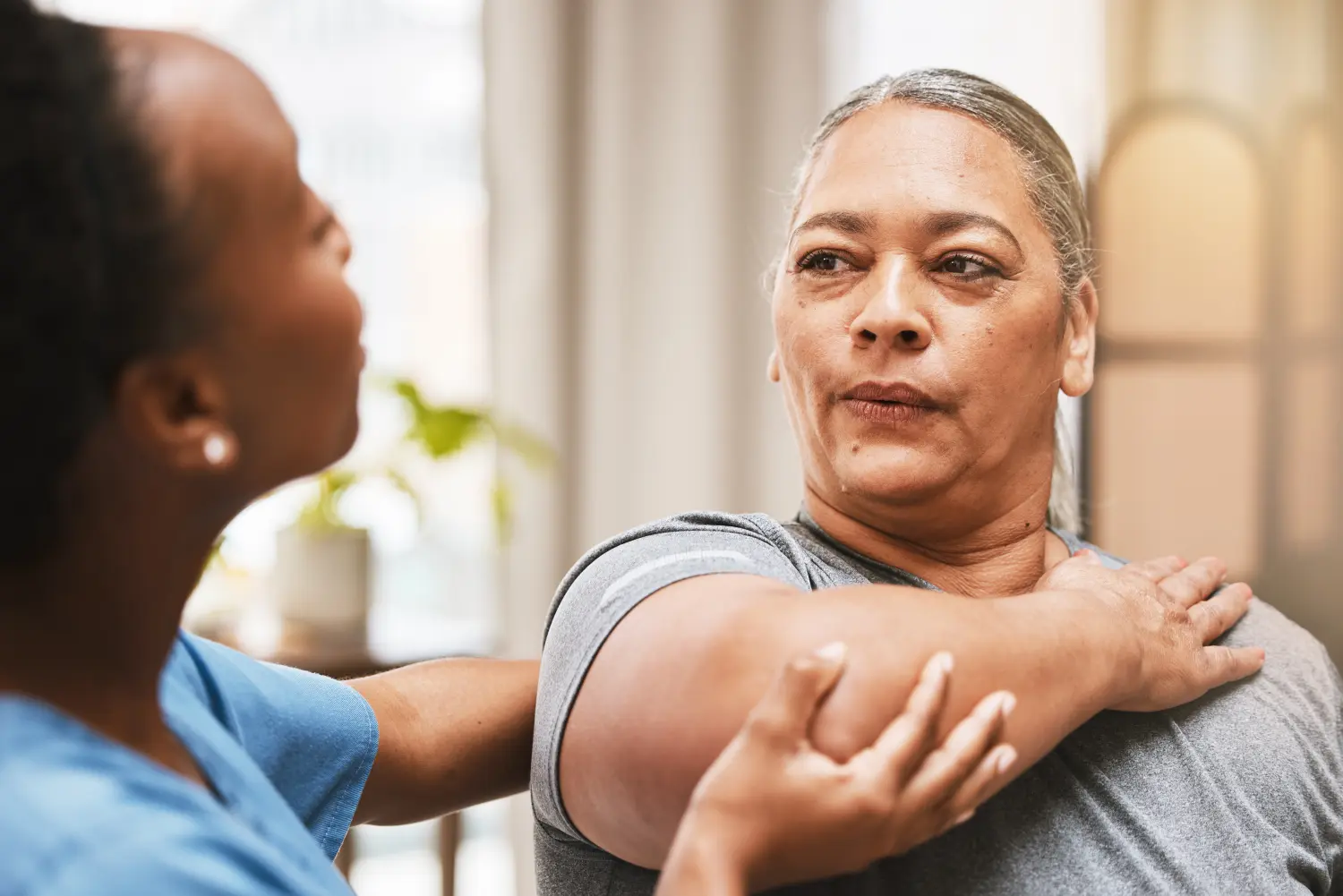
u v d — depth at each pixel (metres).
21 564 0.47
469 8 2.33
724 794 0.56
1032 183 0.89
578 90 2.31
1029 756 0.65
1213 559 0.96
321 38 2.29
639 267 2.33
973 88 0.90
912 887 0.74
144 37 0.53
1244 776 0.84
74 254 0.45
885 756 0.57
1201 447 2.24
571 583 0.79
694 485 2.33
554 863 0.82
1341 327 2.23
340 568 1.95
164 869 0.44
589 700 0.69
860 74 2.39
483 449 2.31
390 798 0.84
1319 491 2.23
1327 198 2.24
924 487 0.84
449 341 2.34
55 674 0.49
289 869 0.50
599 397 2.30
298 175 0.55
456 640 1.96
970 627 0.65
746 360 2.36
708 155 2.33
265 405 0.53
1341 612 2.22
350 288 0.57
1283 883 0.81
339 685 0.81
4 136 0.44
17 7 0.46
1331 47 2.23
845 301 0.86
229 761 0.59
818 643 0.63
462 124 2.33
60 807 0.43
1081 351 0.97
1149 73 2.26
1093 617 0.73
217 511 0.53
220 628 1.96
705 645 0.65
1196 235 2.25
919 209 0.84
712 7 2.33
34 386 0.45
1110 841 0.78
